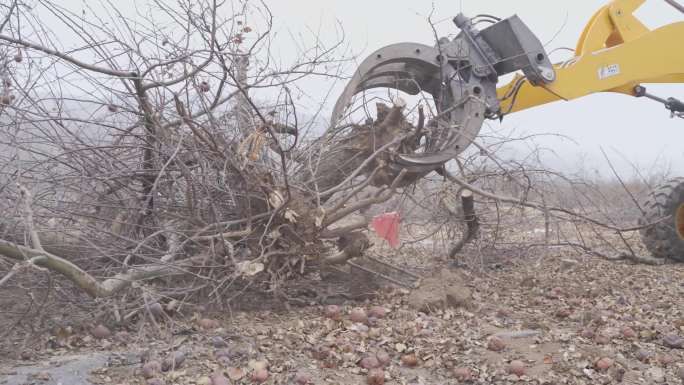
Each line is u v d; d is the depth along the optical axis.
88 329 4.82
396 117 6.01
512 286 6.89
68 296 5.00
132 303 4.95
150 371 4.03
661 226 8.25
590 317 5.49
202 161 5.19
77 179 5.38
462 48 6.43
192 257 5.21
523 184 7.28
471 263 7.58
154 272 4.92
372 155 5.64
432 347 4.72
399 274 6.99
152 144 5.50
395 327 5.10
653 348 4.82
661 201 8.30
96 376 4.01
